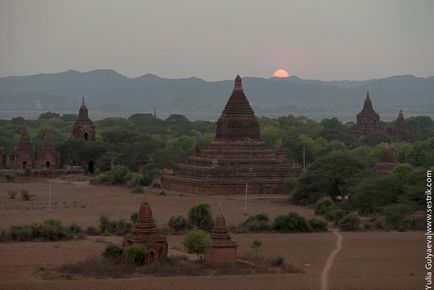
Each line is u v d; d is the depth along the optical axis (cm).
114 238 16425
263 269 13338
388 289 12019
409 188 19862
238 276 12812
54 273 12812
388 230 18112
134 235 13725
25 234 16062
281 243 16075
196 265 13462
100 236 16688
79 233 16850
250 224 17962
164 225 17975
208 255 13825
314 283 12338
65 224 17862
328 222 19275
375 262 14225
